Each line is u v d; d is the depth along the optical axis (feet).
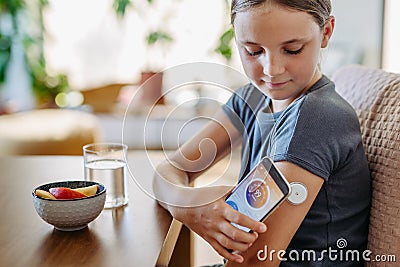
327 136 2.90
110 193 3.32
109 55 12.66
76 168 4.14
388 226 3.08
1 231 2.93
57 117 9.51
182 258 4.15
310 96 3.00
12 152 8.48
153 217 3.15
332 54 8.93
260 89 3.06
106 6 12.44
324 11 2.85
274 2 2.70
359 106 3.58
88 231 2.93
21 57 11.66
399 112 3.16
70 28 12.56
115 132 11.41
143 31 12.34
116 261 2.57
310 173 2.82
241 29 2.84
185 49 12.10
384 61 8.53
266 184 2.70
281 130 3.00
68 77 12.56
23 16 11.44
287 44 2.78
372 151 3.31
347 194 3.12
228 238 2.74
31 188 3.67
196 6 11.87
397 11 8.20
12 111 10.79
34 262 2.56
